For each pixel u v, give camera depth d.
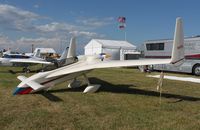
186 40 19.11
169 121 5.87
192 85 12.12
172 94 9.48
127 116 6.23
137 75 17.27
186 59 19.16
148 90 10.36
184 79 10.52
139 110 6.87
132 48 38.53
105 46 37.47
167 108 7.13
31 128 5.21
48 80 9.19
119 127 5.37
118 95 9.06
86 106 7.25
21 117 6.00
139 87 11.22
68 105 7.34
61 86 10.97
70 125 5.46
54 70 9.41
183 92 10.00
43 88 8.80
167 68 20.61
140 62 8.20
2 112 6.46
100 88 10.73
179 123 5.72
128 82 13.00
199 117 6.25
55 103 7.58
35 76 9.03
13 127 5.26
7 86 10.76
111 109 6.93
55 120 5.81
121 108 7.07
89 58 10.47
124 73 19.19
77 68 9.30
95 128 5.28
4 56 19.25
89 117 6.11
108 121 5.79
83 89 10.34
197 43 18.33
